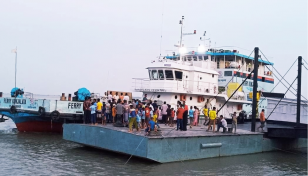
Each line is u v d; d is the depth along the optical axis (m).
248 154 26.23
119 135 20.88
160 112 28.83
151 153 19.22
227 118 35.16
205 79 34.28
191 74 33.12
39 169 18.34
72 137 24.88
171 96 31.22
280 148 30.38
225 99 35.84
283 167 22.31
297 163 24.12
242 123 36.47
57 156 21.86
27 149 23.98
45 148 24.66
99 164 19.66
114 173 17.72
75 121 31.95
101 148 22.86
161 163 19.95
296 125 31.59
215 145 23.06
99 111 24.66
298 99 31.61
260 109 41.50
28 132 33.09
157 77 32.38
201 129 26.52
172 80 31.61
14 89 33.88
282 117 35.75
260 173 20.02
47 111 30.55
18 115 32.22
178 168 19.30
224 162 22.27
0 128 37.88
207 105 34.28
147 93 32.72
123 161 20.52
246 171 20.20
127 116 23.88
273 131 28.45
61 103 30.91
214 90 35.25
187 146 21.34
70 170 18.23
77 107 31.39
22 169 18.25
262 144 27.77
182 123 24.39
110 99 29.73
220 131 26.11
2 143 26.16
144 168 18.89
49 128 33.06
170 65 31.47
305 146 35.66
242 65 41.62
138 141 19.56
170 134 21.56
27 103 31.95
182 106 25.14
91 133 23.14
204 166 20.41
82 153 22.97
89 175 17.27
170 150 20.33
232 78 39.72
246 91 42.62
